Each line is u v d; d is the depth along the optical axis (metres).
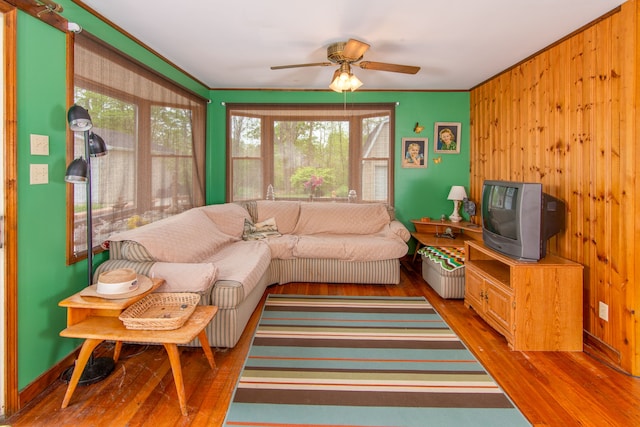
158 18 2.52
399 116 4.58
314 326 2.69
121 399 1.83
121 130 2.70
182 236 2.69
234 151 4.62
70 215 2.15
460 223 4.30
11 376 1.70
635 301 2.09
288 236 3.96
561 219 2.72
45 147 1.94
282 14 2.44
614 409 1.77
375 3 2.28
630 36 2.12
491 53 3.19
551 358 2.28
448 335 2.57
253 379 1.99
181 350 2.34
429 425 1.63
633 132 2.11
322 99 4.57
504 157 3.72
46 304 1.96
